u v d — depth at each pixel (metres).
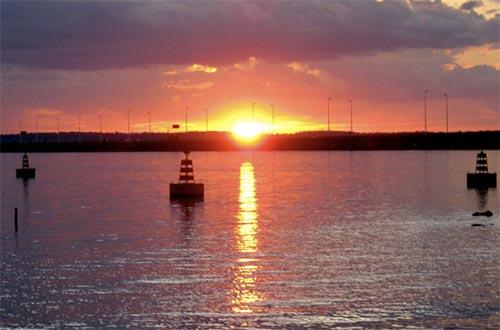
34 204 108.31
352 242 68.94
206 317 45.25
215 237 72.25
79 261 60.41
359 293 49.94
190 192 112.00
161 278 54.31
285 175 181.88
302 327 43.56
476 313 45.84
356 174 184.75
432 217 87.75
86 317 45.38
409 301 48.16
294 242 69.06
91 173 199.50
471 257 61.19
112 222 84.25
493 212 92.62
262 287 51.56
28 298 49.22
